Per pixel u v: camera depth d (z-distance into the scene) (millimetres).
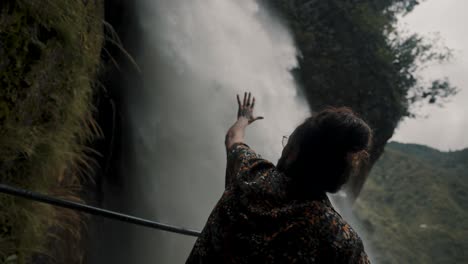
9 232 2326
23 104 2416
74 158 3545
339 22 11820
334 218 897
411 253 47875
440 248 51906
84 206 1615
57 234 3498
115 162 5910
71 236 3844
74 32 2785
